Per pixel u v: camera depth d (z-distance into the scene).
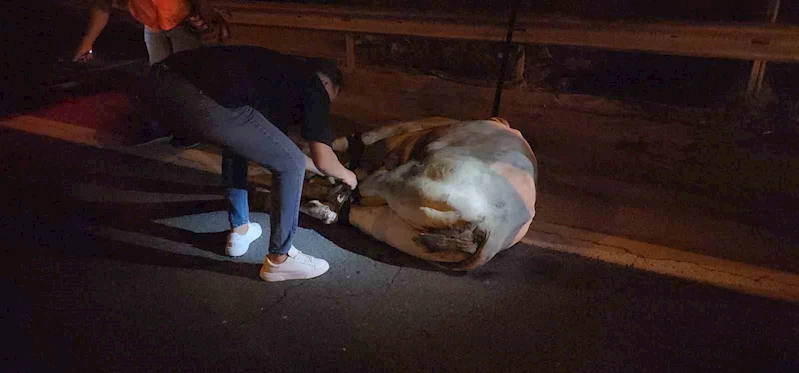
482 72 4.98
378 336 2.55
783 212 3.40
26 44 6.46
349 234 3.26
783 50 3.89
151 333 2.57
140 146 4.30
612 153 4.12
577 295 2.79
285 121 2.61
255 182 3.75
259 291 2.84
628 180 3.80
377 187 3.06
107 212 3.47
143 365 2.39
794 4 4.20
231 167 2.91
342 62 5.31
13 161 4.08
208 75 2.35
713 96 4.50
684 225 3.31
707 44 4.07
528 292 2.81
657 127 4.33
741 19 4.24
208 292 2.83
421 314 2.68
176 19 3.27
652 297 2.77
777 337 2.53
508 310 2.70
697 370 2.36
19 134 4.51
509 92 4.77
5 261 3.02
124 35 6.52
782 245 3.13
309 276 2.90
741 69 4.45
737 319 2.63
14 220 3.38
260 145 2.46
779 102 4.26
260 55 2.46
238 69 2.38
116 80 5.51
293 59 2.52
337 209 3.21
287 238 2.75
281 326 2.61
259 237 3.25
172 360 2.42
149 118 4.47
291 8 5.23
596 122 4.46
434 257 2.92
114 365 2.39
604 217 3.41
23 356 2.43
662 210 3.46
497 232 2.80
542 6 4.79
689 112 4.34
